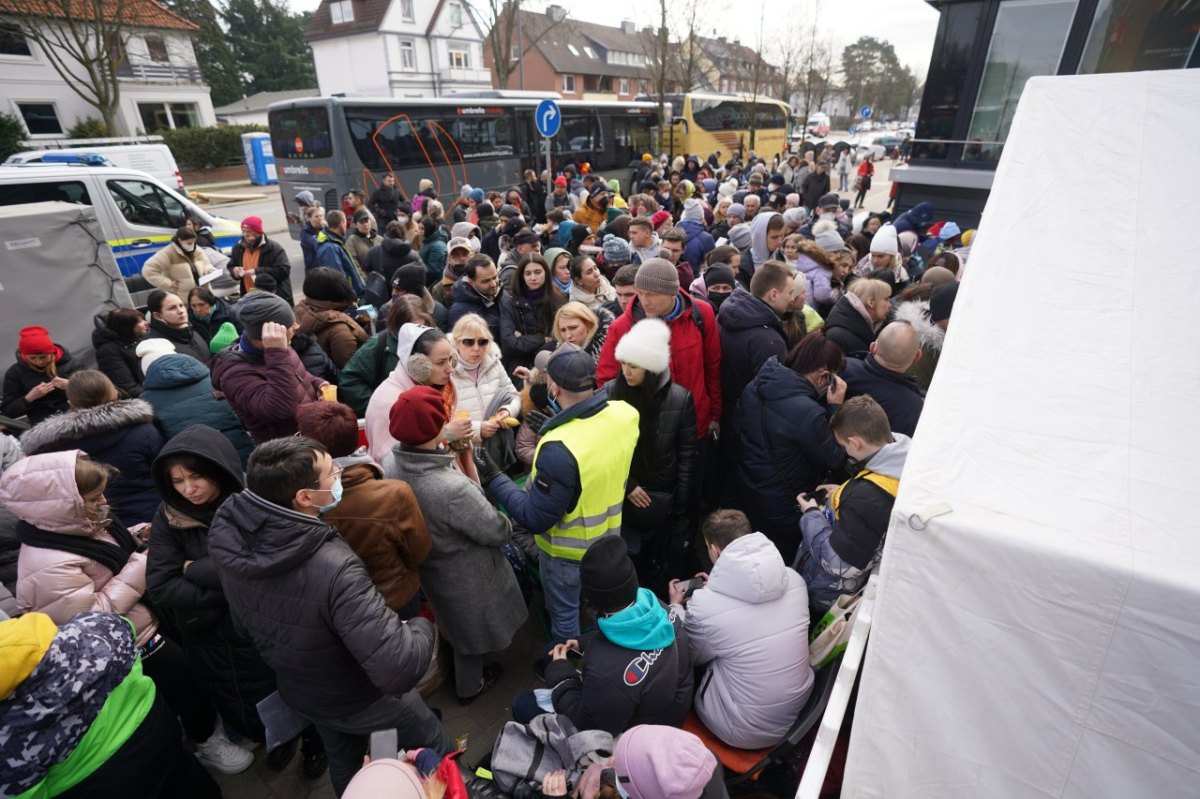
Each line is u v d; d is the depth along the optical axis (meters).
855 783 1.32
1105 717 1.07
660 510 2.92
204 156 30.08
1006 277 1.70
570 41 48.16
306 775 2.52
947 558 1.10
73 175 7.89
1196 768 1.01
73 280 5.76
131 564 2.26
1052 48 6.90
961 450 1.23
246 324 2.88
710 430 3.74
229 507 1.69
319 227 7.54
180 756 1.93
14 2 19.83
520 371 3.83
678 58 24.80
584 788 1.59
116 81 21.97
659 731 1.51
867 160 20.56
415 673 1.77
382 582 2.10
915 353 2.93
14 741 1.48
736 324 3.50
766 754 2.00
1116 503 1.09
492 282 4.61
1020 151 2.19
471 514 2.31
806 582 2.44
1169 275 1.61
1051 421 1.28
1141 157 2.03
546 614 3.13
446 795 1.42
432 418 2.21
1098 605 1.01
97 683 1.61
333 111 11.26
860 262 6.13
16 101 24.20
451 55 43.31
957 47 7.38
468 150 13.46
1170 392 1.32
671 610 2.25
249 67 49.62
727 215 8.06
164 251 6.73
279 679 1.89
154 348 3.67
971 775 1.22
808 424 2.78
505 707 2.80
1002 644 1.12
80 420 2.67
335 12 41.34
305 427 2.14
